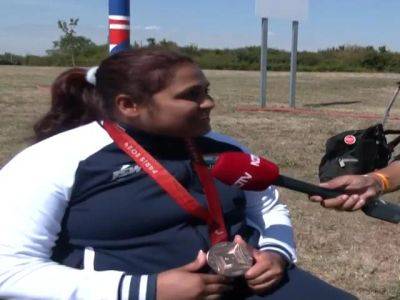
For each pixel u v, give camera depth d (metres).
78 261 1.97
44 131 2.23
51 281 1.82
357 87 26.62
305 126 12.73
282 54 49.81
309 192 2.07
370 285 4.63
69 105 2.22
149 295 1.81
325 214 6.29
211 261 1.89
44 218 1.88
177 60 1.96
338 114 15.29
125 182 1.95
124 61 1.98
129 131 2.00
